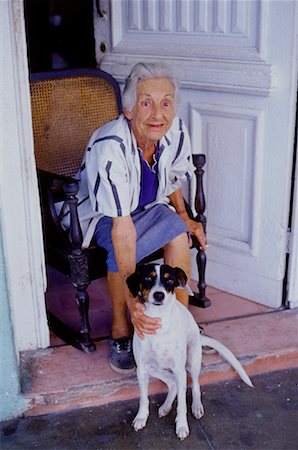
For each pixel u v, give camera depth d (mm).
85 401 2344
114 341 2441
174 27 2846
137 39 3002
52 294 3047
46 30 5336
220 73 2637
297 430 2213
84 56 4906
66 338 2580
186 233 2402
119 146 2178
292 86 2461
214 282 3023
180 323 2092
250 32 2564
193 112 2830
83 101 2904
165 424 2248
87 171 2270
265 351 2504
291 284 2764
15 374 2229
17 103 2191
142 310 2053
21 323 2480
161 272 2025
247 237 2828
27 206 2312
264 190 2680
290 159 2570
